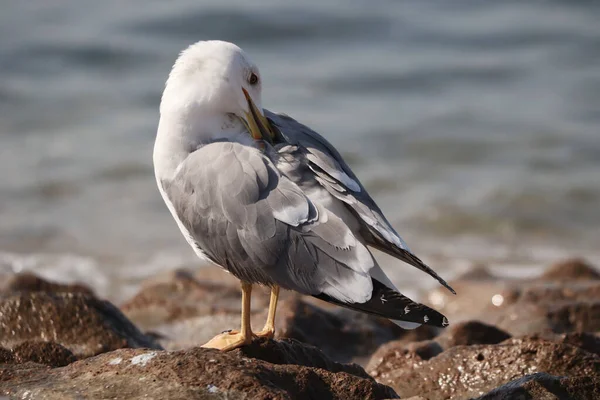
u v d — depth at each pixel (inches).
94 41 1143.0
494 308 483.5
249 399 244.8
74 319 366.3
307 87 1021.8
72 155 842.2
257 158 283.0
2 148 860.0
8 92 1003.3
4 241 676.1
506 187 778.8
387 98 1000.9
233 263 283.3
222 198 281.0
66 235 690.8
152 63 1096.8
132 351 270.4
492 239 698.2
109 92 1012.5
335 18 1219.2
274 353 295.7
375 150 855.7
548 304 456.4
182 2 1254.3
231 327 428.1
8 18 1224.8
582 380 277.1
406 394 324.2
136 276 613.0
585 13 1267.2
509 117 937.5
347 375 267.6
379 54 1132.5
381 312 255.6
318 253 268.2
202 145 299.4
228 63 300.4
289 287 272.1
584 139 878.4
